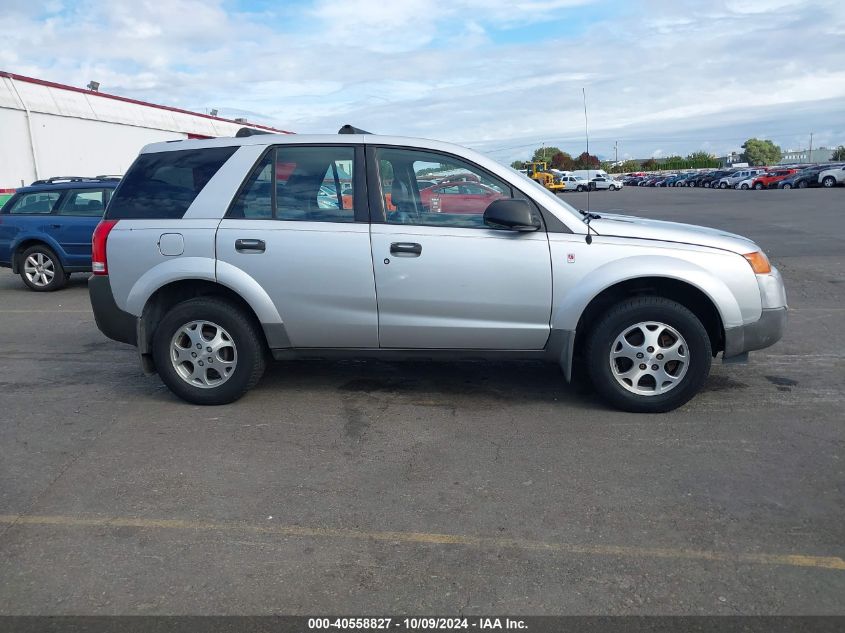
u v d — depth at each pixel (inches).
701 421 186.7
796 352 254.1
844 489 148.0
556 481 153.9
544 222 187.2
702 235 191.3
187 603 113.6
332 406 203.2
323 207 192.7
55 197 430.3
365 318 191.8
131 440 179.8
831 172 1797.5
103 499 148.5
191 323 198.5
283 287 191.5
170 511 143.2
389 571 121.6
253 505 145.3
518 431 182.4
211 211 195.6
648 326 187.6
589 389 214.4
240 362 198.8
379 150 193.0
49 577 120.9
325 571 121.9
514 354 193.0
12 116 814.5
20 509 144.6
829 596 113.1
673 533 132.3
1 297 413.1
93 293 202.4
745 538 130.1
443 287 187.9
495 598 113.9
